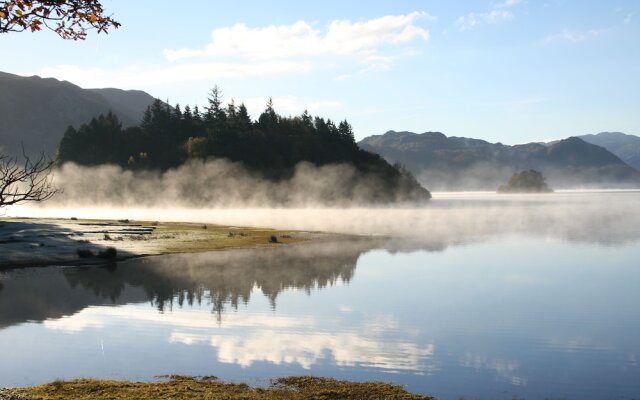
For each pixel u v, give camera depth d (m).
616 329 27.59
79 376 19.86
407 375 20.22
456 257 60.44
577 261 56.91
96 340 24.98
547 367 21.47
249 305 33.59
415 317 30.42
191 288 39.91
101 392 16.48
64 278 44.81
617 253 64.44
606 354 23.27
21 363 21.55
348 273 47.88
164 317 30.14
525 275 47.06
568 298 36.41
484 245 73.56
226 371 20.36
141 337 25.61
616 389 19.08
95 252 59.41
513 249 68.75
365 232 95.25
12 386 18.81
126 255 59.28
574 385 19.45
